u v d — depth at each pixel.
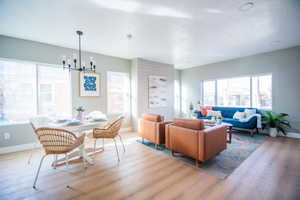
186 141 2.29
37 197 1.55
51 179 1.88
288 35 2.95
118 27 2.54
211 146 2.20
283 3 1.90
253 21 2.38
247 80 4.63
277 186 1.71
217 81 5.39
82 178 1.91
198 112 5.14
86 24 2.42
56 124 2.16
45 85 3.34
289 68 3.74
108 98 4.36
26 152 2.82
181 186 1.73
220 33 2.84
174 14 2.15
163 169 2.14
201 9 2.04
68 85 3.64
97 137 2.55
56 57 3.41
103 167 2.21
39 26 2.47
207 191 1.63
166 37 3.01
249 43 3.40
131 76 4.75
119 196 1.56
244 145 3.15
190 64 5.61
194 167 2.20
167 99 5.42
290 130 3.79
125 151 2.86
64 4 1.88
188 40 3.18
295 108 3.69
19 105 3.03
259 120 3.82
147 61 4.82
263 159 2.45
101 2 1.85
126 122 4.68
